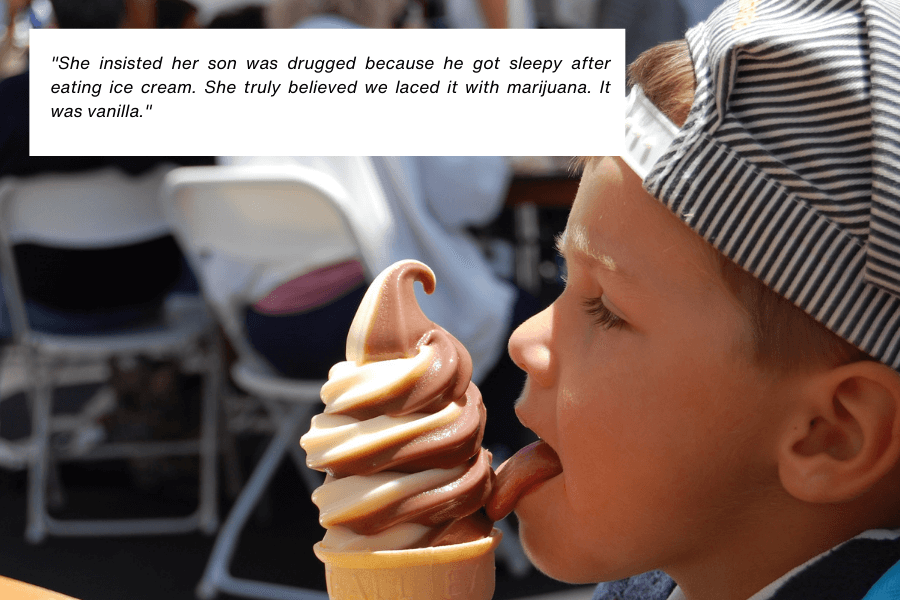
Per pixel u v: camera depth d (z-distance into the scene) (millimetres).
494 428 2215
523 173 2479
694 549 533
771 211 443
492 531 571
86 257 2549
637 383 506
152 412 2887
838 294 439
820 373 471
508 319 2176
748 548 524
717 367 482
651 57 529
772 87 446
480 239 3162
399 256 2090
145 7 3141
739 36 454
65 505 2859
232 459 2891
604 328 536
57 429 3234
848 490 468
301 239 2010
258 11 2713
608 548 536
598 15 3332
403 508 518
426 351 541
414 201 2102
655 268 494
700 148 455
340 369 551
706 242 477
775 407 482
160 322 2729
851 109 436
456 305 2146
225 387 2877
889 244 422
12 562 2414
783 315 470
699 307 485
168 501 2906
